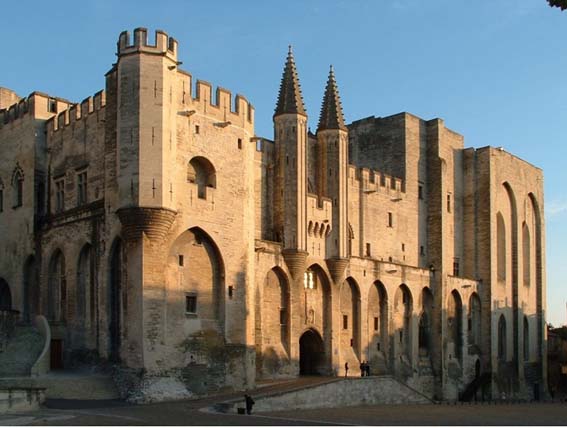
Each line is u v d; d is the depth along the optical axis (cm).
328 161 6350
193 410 3941
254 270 5453
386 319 6969
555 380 10469
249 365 5131
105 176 4912
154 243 4591
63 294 5297
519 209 9175
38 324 5078
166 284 4669
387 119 7906
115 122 4859
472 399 7788
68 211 5275
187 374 4697
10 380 4272
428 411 4909
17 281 5703
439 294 7650
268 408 4409
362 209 7019
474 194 8462
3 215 5950
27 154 5741
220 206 5084
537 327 9544
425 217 7912
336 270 6212
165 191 4616
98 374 4716
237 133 5306
